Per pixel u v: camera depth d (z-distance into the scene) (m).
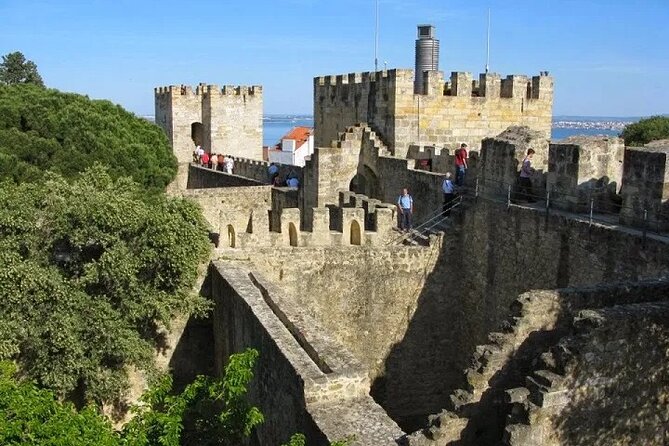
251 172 57.38
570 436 12.51
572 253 20.98
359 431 14.43
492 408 13.82
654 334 12.78
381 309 27.50
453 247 27.70
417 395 28.44
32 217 22.23
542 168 25.56
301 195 41.94
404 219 30.36
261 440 19.56
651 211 19.08
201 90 74.62
